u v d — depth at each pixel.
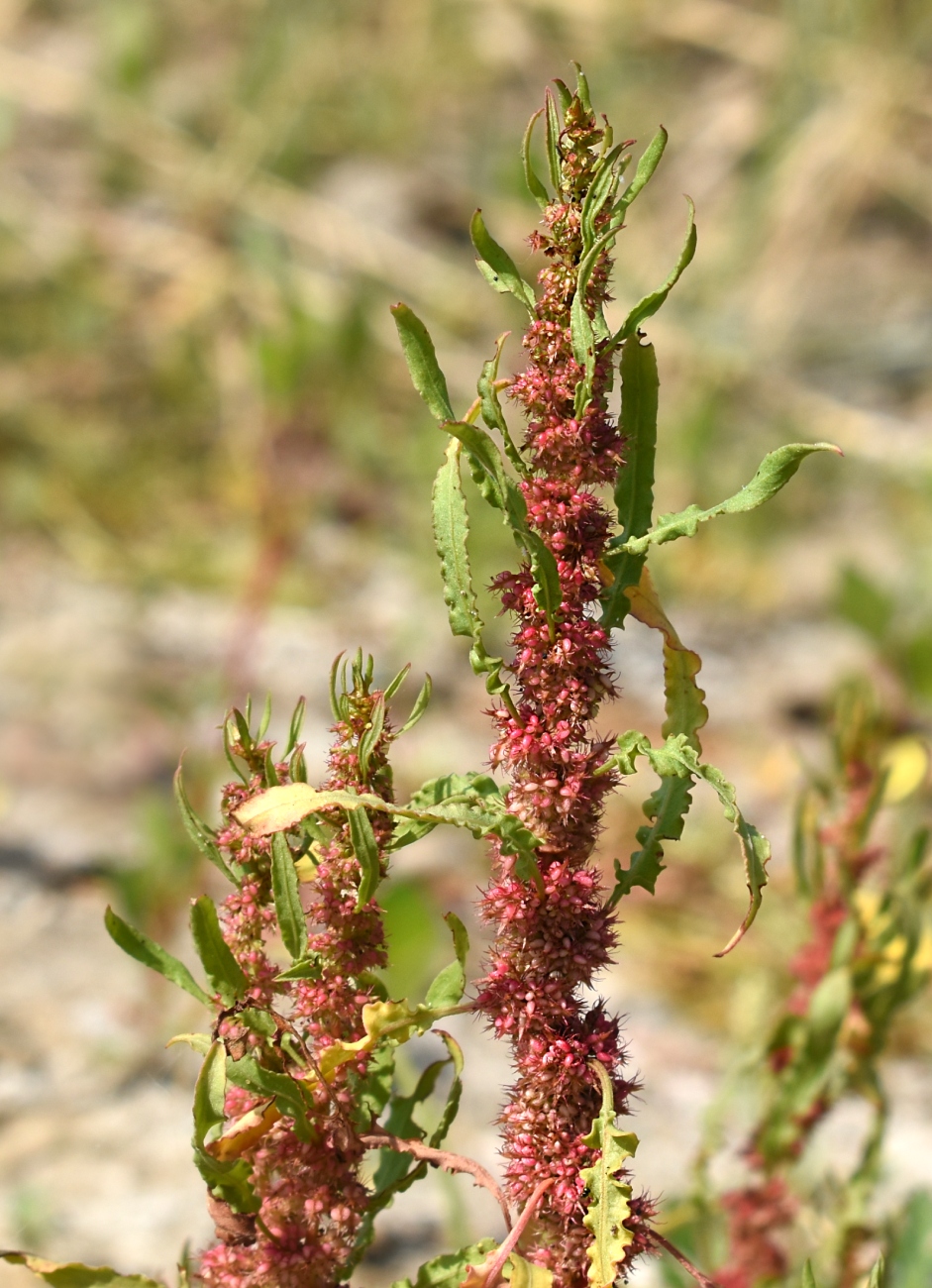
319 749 0.85
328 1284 0.36
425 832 0.36
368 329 1.09
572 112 0.35
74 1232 0.54
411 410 1.19
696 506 0.35
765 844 0.34
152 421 1.20
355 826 0.35
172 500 1.13
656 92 1.58
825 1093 0.47
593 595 0.35
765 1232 0.47
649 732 0.91
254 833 0.35
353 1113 0.36
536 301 0.35
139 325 1.28
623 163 0.34
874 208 1.54
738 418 1.25
